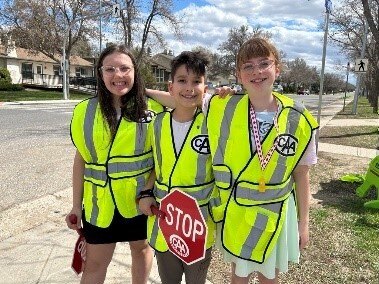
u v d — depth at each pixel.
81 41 37.62
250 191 1.97
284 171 1.96
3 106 19.69
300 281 3.05
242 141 1.96
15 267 3.10
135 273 2.59
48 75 47.03
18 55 43.38
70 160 7.10
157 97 2.36
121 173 2.18
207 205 2.10
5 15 34.53
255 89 1.97
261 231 1.98
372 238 3.85
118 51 2.16
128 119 2.18
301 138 1.98
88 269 2.38
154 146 2.16
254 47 1.95
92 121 2.17
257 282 2.94
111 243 2.30
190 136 2.05
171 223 2.10
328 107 30.38
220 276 3.11
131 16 34.03
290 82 85.69
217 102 2.06
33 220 4.08
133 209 2.26
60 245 3.49
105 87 2.16
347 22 23.09
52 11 35.03
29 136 9.74
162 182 2.13
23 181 5.62
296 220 2.12
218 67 55.03
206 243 2.06
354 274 3.16
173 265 2.27
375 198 5.24
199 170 2.05
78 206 2.35
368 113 22.66
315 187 5.78
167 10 35.34
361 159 8.05
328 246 3.66
